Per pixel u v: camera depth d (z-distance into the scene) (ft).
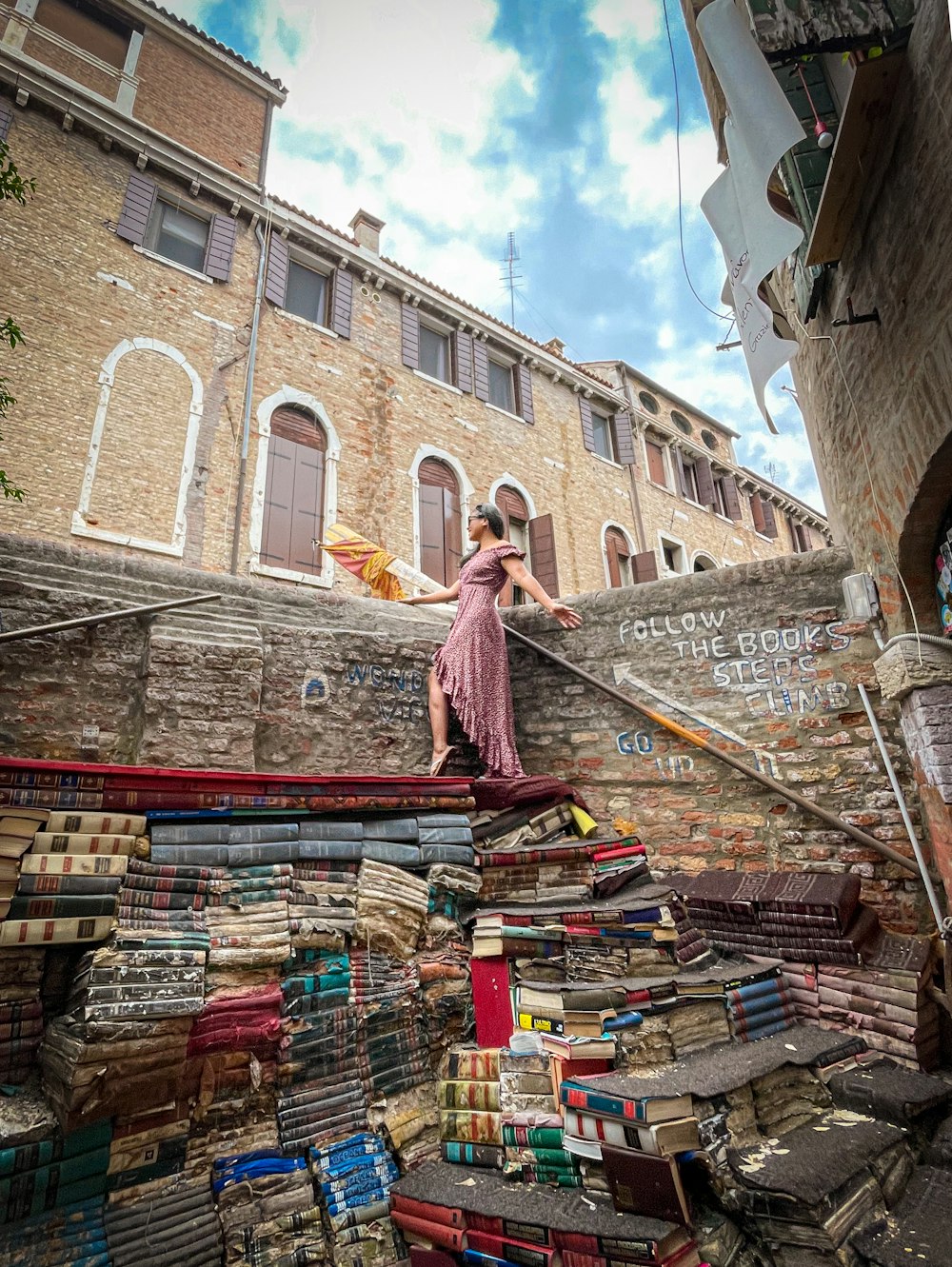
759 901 13.01
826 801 14.60
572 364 57.67
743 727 15.65
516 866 12.38
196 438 35.73
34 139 34.78
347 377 42.78
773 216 10.12
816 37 9.85
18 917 8.36
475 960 11.15
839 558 15.74
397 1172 9.37
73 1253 7.55
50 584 12.60
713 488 67.41
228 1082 8.92
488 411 50.39
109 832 9.20
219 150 41.37
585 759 16.69
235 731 12.89
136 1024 7.98
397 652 15.87
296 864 10.44
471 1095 9.55
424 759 15.67
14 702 11.49
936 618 13.10
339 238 44.29
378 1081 9.90
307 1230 8.57
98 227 35.63
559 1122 8.89
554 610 14.97
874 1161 8.45
